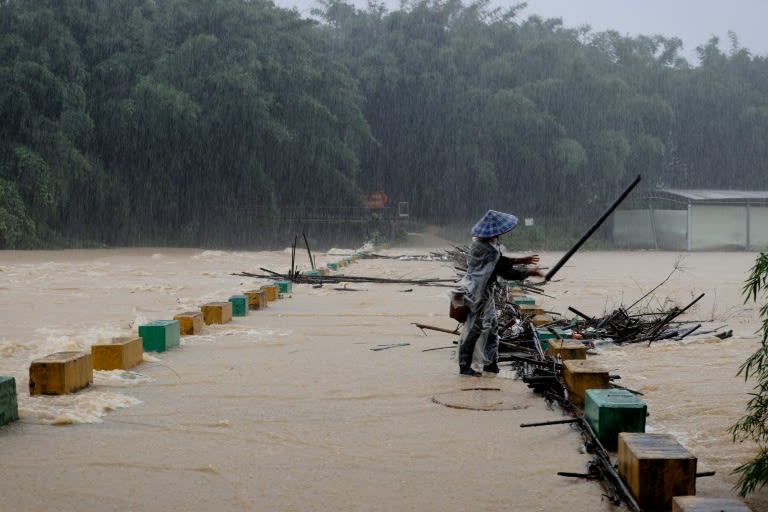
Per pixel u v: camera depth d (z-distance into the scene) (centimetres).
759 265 735
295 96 6069
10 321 1842
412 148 6912
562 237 6812
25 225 4866
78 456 788
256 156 6047
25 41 5112
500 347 1355
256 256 4834
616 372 1246
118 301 2288
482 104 6738
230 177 5947
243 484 715
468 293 1196
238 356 1374
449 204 6994
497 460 789
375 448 827
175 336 1476
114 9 5728
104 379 1142
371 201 6844
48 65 5078
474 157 6681
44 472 739
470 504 672
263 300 2141
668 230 6750
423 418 952
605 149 6838
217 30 5919
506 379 1185
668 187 8138
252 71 5759
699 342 1541
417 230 7131
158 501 671
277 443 842
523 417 960
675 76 7838
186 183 5909
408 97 6838
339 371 1241
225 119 5662
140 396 1055
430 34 7025
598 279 3384
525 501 680
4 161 4894
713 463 786
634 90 7338
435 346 1516
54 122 5006
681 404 1027
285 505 666
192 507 659
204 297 2308
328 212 6400
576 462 783
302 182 6391
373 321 1889
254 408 992
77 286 2748
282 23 6312
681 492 653
